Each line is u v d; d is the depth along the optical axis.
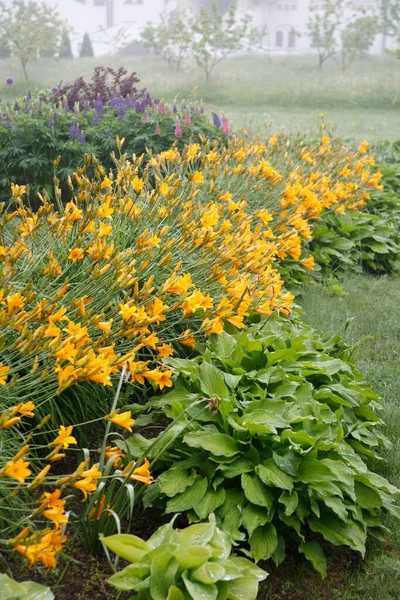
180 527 2.88
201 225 3.94
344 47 32.97
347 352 4.25
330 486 2.78
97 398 3.42
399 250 7.52
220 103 23.75
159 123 8.53
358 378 4.06
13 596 2.07
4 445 2.69
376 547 2.98
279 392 3.39
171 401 3.21
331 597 2.70
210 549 2.25
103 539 2.31
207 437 2.92
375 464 3.51
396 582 2.76
